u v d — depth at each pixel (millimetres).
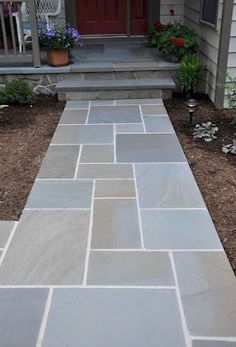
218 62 4730
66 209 2807
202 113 4750
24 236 2521
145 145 3848
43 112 4879
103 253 2357
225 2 4398
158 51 6297
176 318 1906
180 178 3223
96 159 3576
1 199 2959
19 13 5281
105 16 6988
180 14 6926
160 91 5234
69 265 2264
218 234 2529
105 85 5176
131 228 2590
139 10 6977
